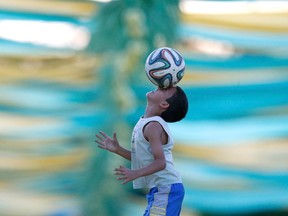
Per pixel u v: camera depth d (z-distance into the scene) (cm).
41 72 6338
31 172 6153
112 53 5509
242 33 6494
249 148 6225
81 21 6219
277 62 6419
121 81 5494
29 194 6069
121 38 5484
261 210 6216
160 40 5569
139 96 5550
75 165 5822
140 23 5434
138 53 5434
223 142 6238
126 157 1773
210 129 6269
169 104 1742
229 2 6569
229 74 6356
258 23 6531
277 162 6178
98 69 5591
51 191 6000
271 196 6119
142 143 1730
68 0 6294
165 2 5584
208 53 6456
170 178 1738
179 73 1739
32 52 6412
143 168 1697
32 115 6238
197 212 6138
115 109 5462
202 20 6469
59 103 6184
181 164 6225
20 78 6366
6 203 6041
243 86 6325
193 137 6247
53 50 6338
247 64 6431
